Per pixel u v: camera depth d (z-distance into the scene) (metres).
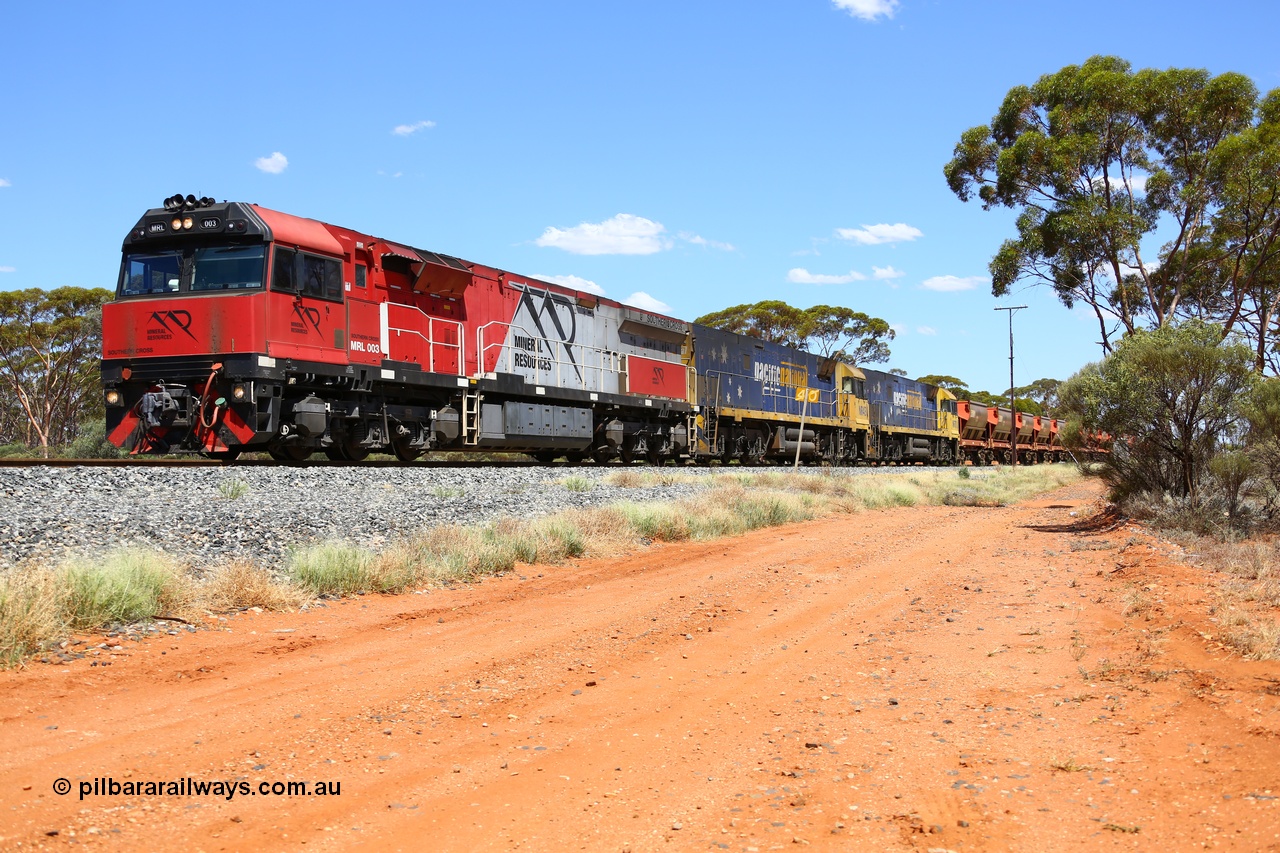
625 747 5.43
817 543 15.64
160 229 16.59
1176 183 29.41
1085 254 28.89
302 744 5.25
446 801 4.55
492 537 12.53
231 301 15.98
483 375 22.09
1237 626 7.44
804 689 6.77
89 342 58.59
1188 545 12.84
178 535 10.20
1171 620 8.11
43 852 3.81
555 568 12.40
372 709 5.96
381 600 9.66
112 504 11.41
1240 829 3.96
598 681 6.89
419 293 20.58
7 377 59.03
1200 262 32.88
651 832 4.22
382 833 4.16
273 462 17.75
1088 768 4.92
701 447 32.53
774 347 38.66
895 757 5.22
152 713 5.64
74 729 5.29
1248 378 15.52
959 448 58.38
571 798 4.62
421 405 21.12
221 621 8.09
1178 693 6.05
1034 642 8.02
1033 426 70.62
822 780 4.88
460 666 7.14
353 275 18.64
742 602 10.18
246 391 15.94
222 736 5.30
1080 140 27.61
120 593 7.67
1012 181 29.44
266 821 4.23
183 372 16.14
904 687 6.78
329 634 8.02
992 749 5.31
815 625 9.08
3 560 8.16
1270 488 15.50
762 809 4.49
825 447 41.69
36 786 4.47
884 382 48.88
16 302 57.34
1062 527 18.53
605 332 27.94
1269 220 29.42
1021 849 3.98
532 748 5.38
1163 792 4.49
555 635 8.31
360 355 18.56
